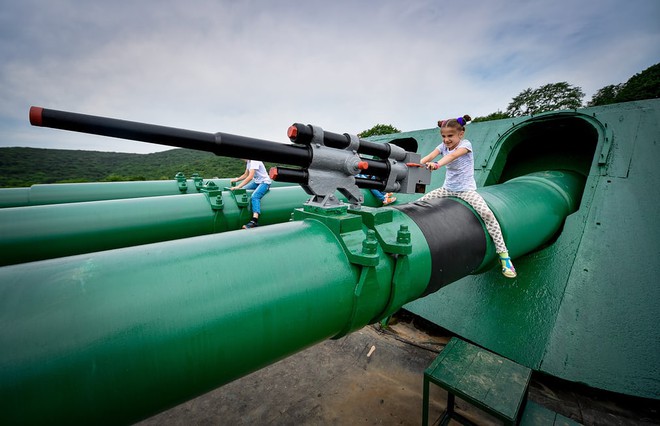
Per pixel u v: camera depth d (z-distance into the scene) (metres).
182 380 0.90
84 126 0.90
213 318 0.93
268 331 1.06
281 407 2.85
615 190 3.18
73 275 0.83
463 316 3.42
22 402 0.68
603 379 2.62
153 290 0.87
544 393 3.03
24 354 0.69
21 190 4.50
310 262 1.23
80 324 0.75
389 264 1.52
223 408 2.84
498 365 2.29
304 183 1.53
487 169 4.33
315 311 1.18
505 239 2.45
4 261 2.73
